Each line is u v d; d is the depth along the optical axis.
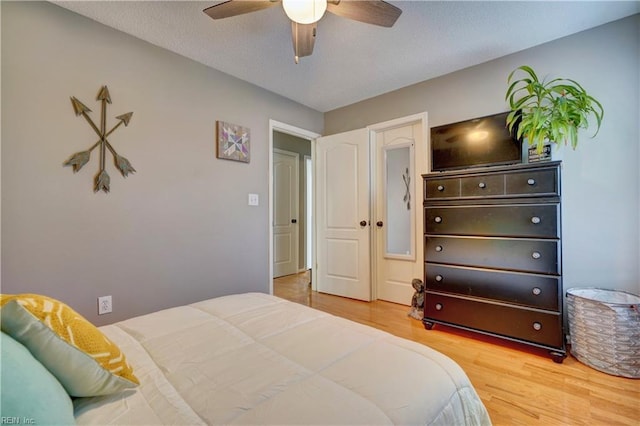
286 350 0.98
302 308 1.42
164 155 2.37
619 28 2.05
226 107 2.80
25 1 1.76
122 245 2.14
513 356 2.02
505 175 2.11
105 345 0.77
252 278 3.00
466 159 2.56
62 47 1.89
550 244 1.94
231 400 0.72
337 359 0.92
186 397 0.74
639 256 1.99
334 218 3.68
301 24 1.75
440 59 2.57
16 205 1.73
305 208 5.33
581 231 2.18
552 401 1.53
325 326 1.19
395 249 3.36
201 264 2.60
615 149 2.07
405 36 2.22
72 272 1.93
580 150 2.18
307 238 5.37
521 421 1.39
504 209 2.11
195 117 2.57
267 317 1.29
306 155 5.37
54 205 1.86
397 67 2.71
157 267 2.32
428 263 2.50
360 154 3.45
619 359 1.75
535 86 2.05
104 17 1.99
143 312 2.24
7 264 1.71
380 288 3.48
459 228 2.32
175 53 2.44
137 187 2.22
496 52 2.46
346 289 3.56
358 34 2.19
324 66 2.69
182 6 1.89
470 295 2.26
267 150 3.18
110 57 2.09
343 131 3.72
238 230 2.89
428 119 2.97
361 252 3.43
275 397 0.73
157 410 0.69
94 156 2.02
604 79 2.10
